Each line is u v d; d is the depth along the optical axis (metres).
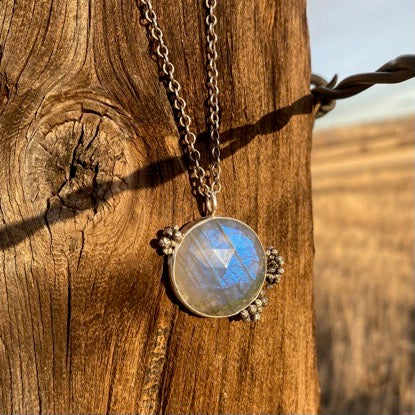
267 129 0.12
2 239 0.10
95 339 0.11
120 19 0.11
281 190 0.13
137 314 0.11
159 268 0.11
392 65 0.11
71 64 0.10
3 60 0.10
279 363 0.13
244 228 0.12
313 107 0.13
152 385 0.12
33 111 0.10
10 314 0.11
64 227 0.11
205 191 0.12
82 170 0.11
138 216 0.11
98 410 0.11
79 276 0.11
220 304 0.12
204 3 0.11
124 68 0.11
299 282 0.13
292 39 0.12
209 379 0.12
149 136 0.11
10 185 0.10
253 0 0.12
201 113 0.12
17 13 0.10
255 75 0.12
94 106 0.11
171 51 0.11
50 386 0.11
